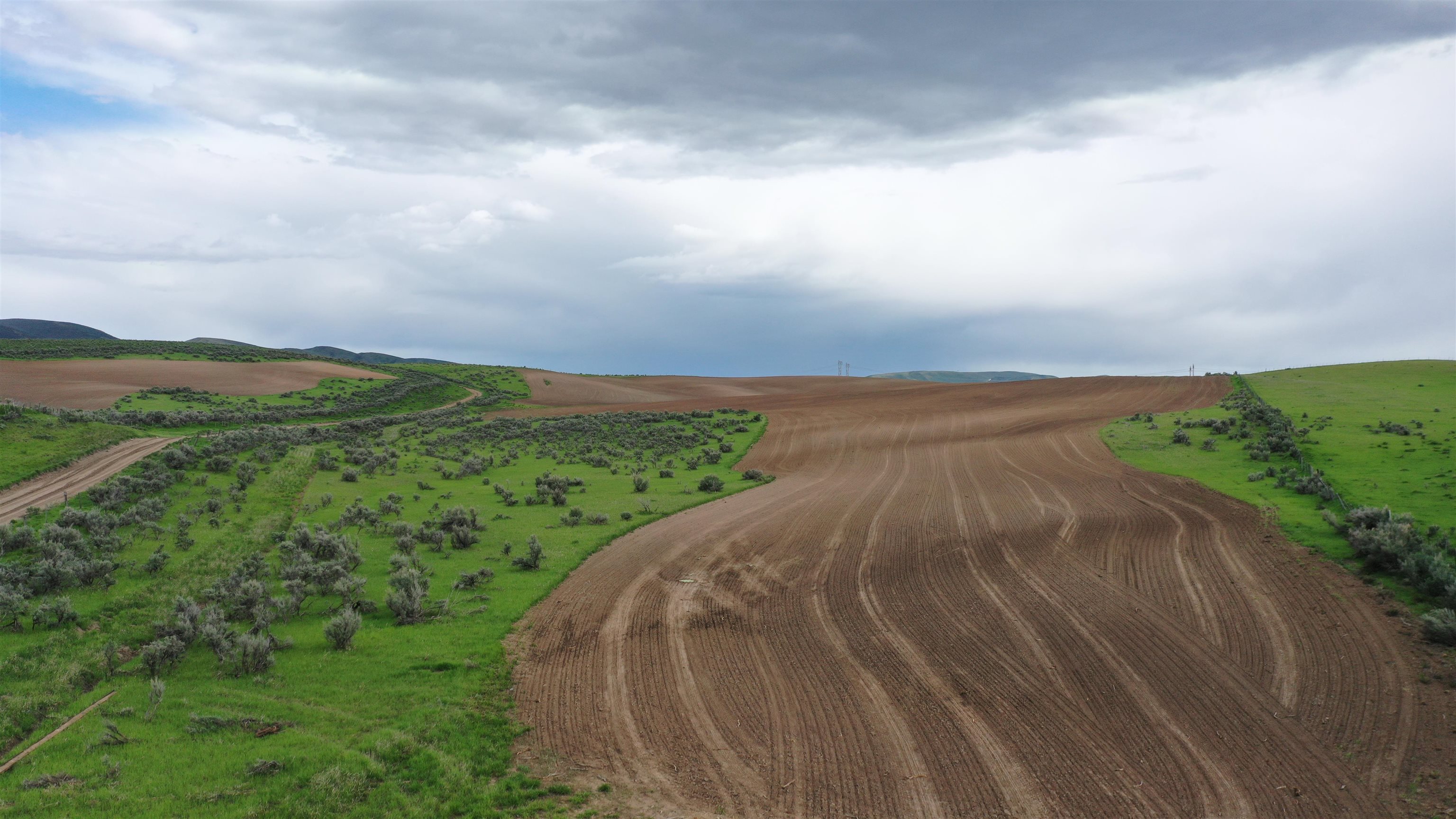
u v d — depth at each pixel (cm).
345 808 1447
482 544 3631
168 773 1538
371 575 3083
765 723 1833
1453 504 3381
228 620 2508
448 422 10044
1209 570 2853
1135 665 2098
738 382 18100
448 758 1639
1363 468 4359
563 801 1502
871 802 1502
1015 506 4219
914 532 3731
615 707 1916
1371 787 1505
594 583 3008
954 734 1769
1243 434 6050
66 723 1752
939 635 2386
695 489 5231
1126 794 1514
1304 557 2898
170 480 4559
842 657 2231
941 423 8544
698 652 2288
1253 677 1998
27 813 1384
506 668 2153
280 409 9988
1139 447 6022
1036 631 2380
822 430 8481
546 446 7769
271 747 1653
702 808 1485
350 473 5256
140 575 2872
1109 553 3166
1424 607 2328
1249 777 1560
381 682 2030
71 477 4491
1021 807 1478
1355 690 1886
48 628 2316
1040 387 11638
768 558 3347
